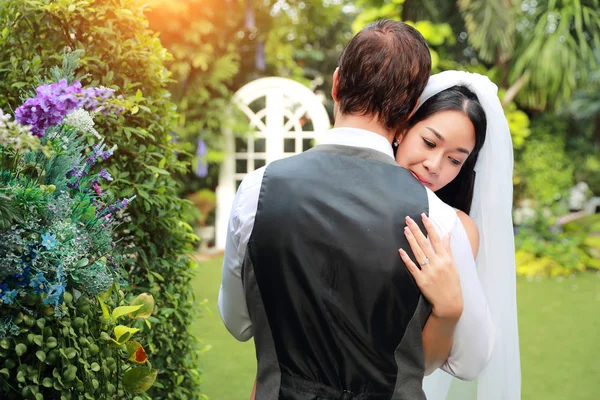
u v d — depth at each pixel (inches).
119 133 77.1
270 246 48.5
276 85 390.9
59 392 55.9
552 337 200.5
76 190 61.8
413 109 52.4
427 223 48.0
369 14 347.6
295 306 48.1
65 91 53.6
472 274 50.2
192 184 405.1
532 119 460.1
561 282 300.0
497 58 394.0
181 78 355.3
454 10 401.7
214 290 261.1
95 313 59.5
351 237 47.3
